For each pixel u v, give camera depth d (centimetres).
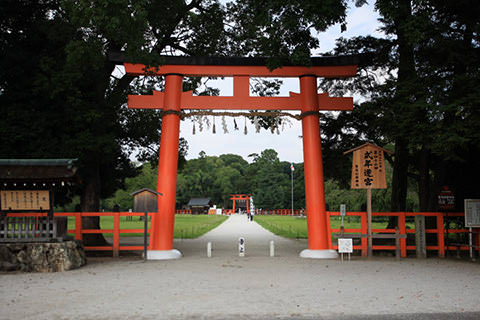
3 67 1377
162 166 1433
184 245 1958
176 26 1839
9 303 698
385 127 1438
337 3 1220
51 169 1127
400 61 1582
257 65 1500
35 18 1540
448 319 590
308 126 1466
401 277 978
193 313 627
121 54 1452
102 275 1023
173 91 1470
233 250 1702
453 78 1253
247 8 1731
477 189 1650
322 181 1445
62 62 1464
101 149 1524
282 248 1784
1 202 1143
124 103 1855
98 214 1431
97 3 1161
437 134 1206
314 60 1496
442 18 1430
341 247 1316
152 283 898
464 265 1209
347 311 638
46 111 1442
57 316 610
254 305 680
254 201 8769
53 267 1105
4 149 1344
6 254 1114
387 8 1261
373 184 1410
